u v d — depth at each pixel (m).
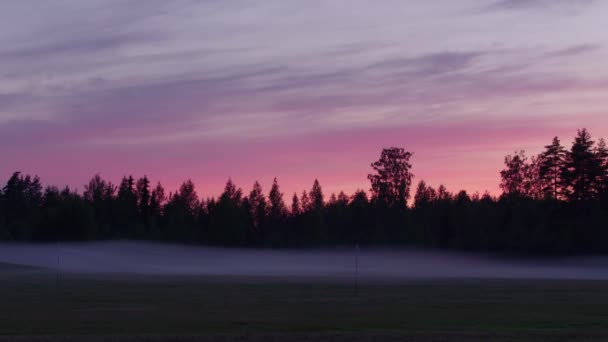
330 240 135.88
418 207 141.00
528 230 115.50
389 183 137.00
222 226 137.75
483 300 42.69
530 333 26.00
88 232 135.38
